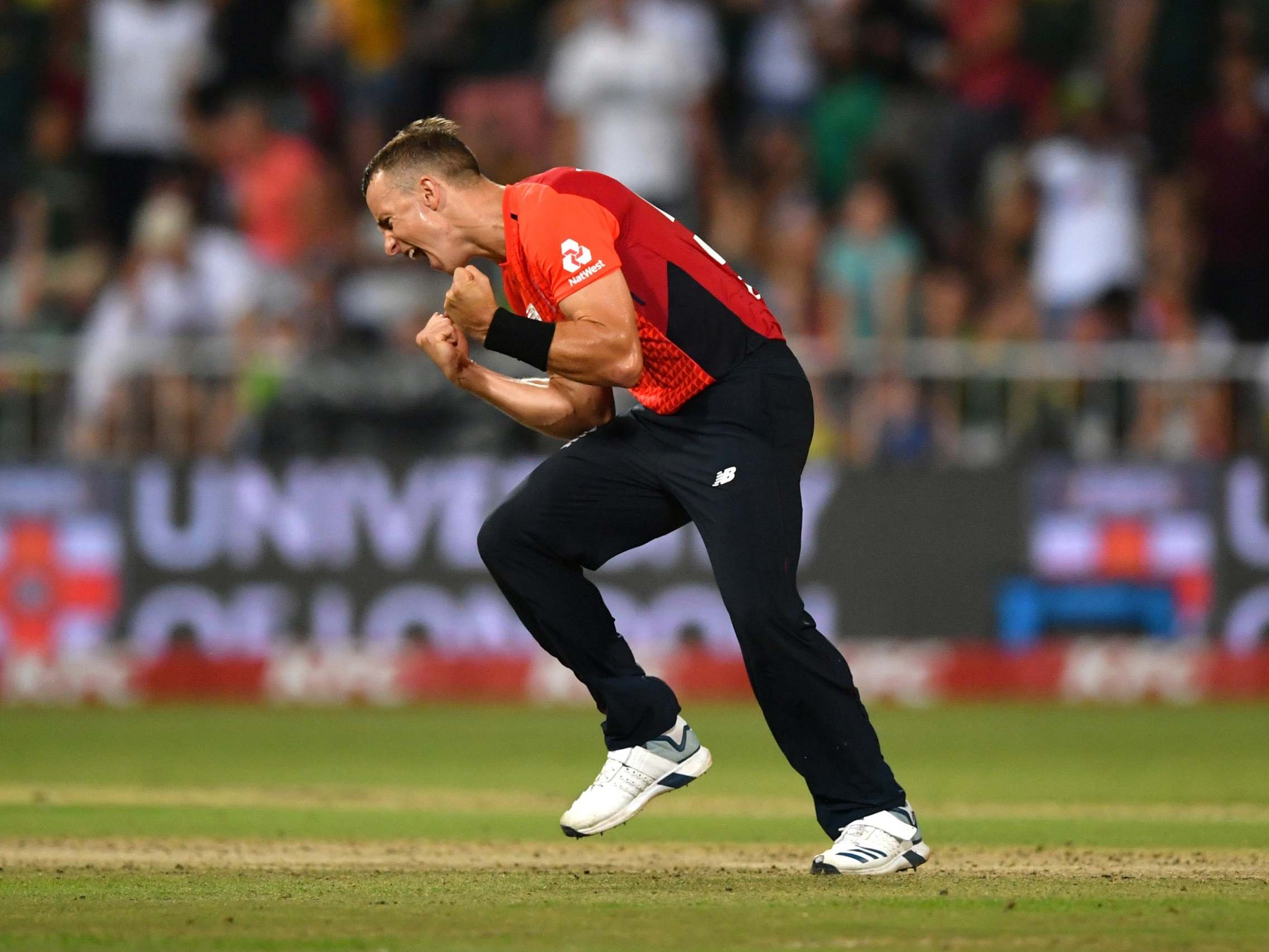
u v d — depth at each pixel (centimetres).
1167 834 1973
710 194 4381
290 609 3691
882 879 1556
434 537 3697
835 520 3722
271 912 1357
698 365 1569
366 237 4319
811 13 4728
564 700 3756
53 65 4597
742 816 2180
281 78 4691
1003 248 4353
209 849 1809
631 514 1642
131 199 4506
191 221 4178
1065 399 3741
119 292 3934
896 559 3722
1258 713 3581
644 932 1259
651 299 1566
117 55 4481
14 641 3672
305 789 2477
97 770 2709
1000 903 1399
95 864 1680
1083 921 1314
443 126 1633
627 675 1680
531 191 1579
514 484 3681
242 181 4319
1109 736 3198
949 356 3744
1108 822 2094
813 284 4134
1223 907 1384
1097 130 4356
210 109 4653
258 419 3728
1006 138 4594
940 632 3731
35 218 4247
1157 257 4378
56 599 3669
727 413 1570
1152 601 3738
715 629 3719
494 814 2195
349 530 3688
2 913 1355
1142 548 3728
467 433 3734
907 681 3722
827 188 4581
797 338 4009
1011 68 4662
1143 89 4719
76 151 4506
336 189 4538
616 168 4247
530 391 1670
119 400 3688
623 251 1568
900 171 4412
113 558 3672
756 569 1541
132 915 1342
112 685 3669
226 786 2516
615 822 1678
